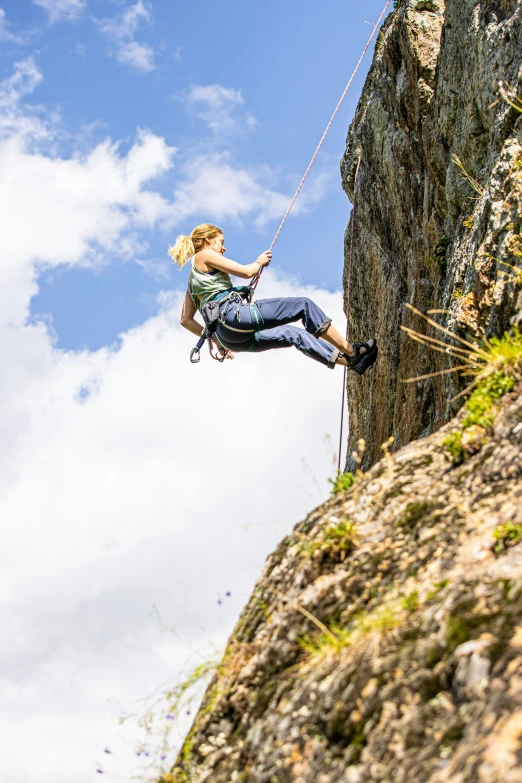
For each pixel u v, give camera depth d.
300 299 6.27
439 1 9.05
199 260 6.43
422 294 8.87
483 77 7.05
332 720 3.06
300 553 4.34
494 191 6.06
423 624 3.17
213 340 6.45
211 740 3.75
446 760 2.53
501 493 3.80
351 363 6.32
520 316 5.16
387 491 4.40
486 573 3.18
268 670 3.81
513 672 2.60
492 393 4.56
